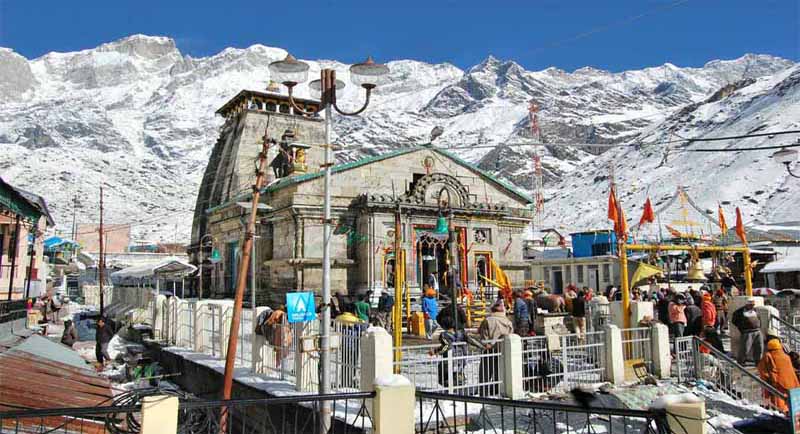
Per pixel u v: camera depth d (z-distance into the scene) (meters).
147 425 7.07
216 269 41.78
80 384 13.55
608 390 14.64
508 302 28.53
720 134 174.88
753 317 18.03
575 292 25.80
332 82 12.51
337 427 11.71
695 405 7.54
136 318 31.48
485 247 34.69
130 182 177.62
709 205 128.12
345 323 14.48
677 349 16.70
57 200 140.12
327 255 12.50
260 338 16.88
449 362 13.28
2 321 17.50
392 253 32.31
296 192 32.47
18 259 28.89
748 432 12.34
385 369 12.10
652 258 38.41
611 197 19.28
